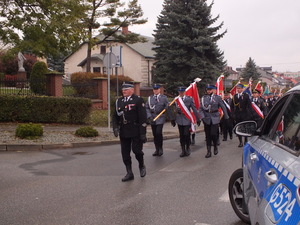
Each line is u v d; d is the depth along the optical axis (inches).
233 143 477.4
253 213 119.1
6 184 258.8
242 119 452.1
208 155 367.2
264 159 122.4
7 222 185.8
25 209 205.8
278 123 135.6
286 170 96.7
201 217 191.9
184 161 346.9
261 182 116.0
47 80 661.3
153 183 262.7
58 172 295.7
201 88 1098.1
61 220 188.4
